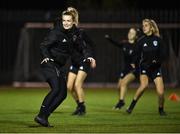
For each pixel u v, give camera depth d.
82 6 64.75
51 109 23.69
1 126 24.53
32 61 58.31
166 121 26.91
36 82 58.44
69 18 23.61
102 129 23.53
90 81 57.59
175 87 56.72
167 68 56.59
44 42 23.53
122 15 56.97
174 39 56.81
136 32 34.06
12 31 59.06
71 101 40.03
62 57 23.84
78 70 29.69
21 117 28.61
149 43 29.42
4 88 56.00
